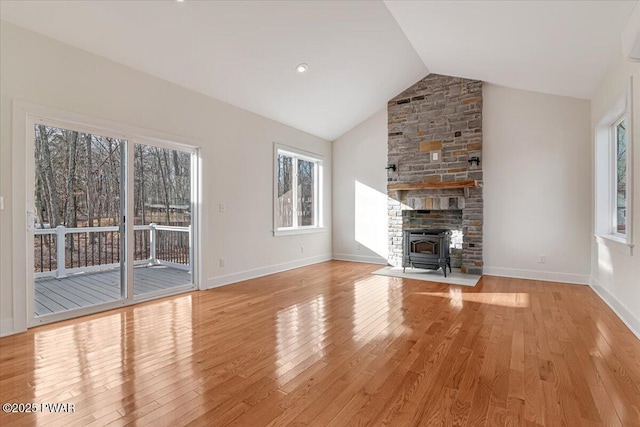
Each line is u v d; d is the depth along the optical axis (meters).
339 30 3.95
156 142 3.91
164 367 2.22
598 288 4.11
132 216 3.70
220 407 1.78
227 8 3.21
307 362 2.30
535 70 4.13
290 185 6.15
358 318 3.22
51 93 3.01
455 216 5.64
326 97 5.32
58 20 2.88
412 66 5.21
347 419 1.68
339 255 6.93
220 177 4.59
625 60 3.08
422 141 5.71
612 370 2.17
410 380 2.05
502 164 5.17
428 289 4.37
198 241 4.34
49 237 3.10
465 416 1.69
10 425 1.61
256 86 4.52
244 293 4.17
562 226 4.78
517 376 2.10
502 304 3.68
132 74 3.60
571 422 1.64
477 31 3.58
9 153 2.78
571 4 2.61
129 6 2.92
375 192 6.48
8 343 2.60
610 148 4.12
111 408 1.76
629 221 2.98
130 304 3.66
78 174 3.30
